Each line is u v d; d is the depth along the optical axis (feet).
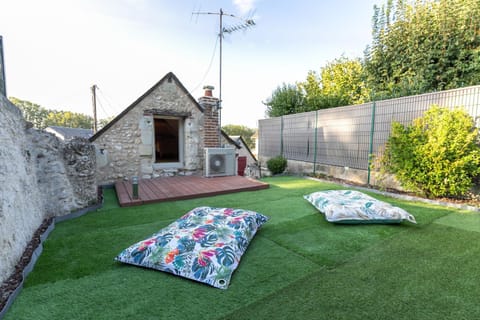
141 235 8.92
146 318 4.68
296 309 4.92
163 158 26.91
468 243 8.31
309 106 37.35
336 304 5.09
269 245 8.14
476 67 20.57
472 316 4.74
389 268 6.62
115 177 18.49
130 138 18.97
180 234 7.11
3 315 4.71
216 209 9.32
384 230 9.59
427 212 12.00
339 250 7.78
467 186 13.46
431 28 23.09
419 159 14.73
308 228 9.83
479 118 13.29
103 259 7.03
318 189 17.90
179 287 5.65
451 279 6.07
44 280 5.92
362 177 20.16
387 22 26.78
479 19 20.58
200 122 22.40
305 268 6.61
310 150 25.62
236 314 4.78
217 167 20.75
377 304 5.09
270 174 28.35
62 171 10.82
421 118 15.23
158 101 19.99
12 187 6.96
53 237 8.70
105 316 4.72
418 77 23.18
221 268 6.02
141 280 5.93
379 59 27.12
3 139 6.80
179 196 14.35
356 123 20.48
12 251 6.34
